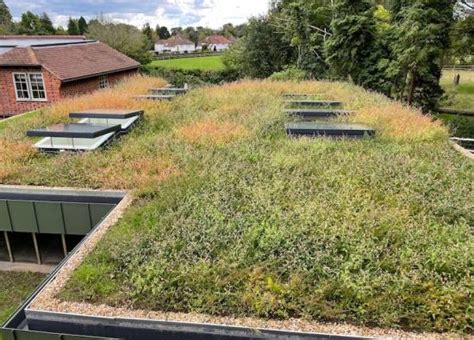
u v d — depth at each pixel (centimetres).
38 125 1020
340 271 379
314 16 2005
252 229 455
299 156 683
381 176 593
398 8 1664
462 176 605
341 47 1662
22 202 606
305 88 1366
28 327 364
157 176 642
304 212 489
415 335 321
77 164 723
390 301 344
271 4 2281
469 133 1497
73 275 404
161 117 1025
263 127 866
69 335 336
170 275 389
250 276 381
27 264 639
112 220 520
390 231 443
